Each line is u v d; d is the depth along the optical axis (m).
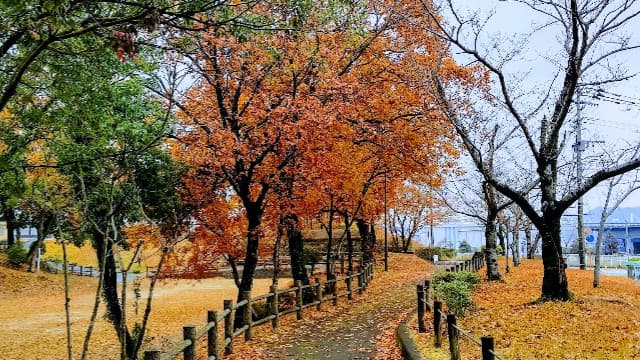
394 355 11.04
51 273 42.28
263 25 8.10
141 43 7.20
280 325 15.59
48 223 11.60
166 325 21.91
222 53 14.20
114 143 11.18
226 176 15.31
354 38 15.74
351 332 14.21
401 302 20.45
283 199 16.62
